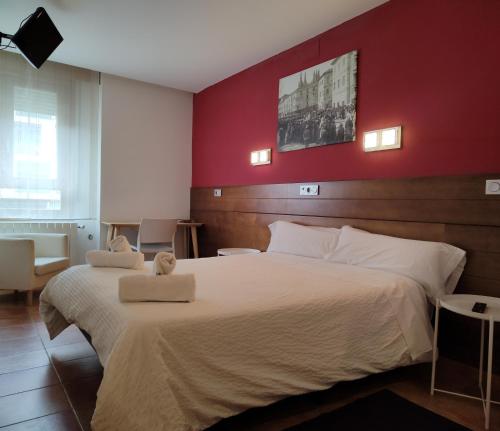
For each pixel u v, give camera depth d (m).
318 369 1.68
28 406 1.70
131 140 4.64
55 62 4.12
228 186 4.36
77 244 4.40
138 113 4.67
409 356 1.95
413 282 2.14
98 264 2.29
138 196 4.71
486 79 2.18
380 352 1.88
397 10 2.66
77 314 1.83
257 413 1.71
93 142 4.46
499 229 2.10
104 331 1.48
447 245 2.27
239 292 1.80
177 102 5.00
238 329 1.50
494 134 2.14
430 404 1.82
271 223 3.73
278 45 3.51
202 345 1.42
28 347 2.36
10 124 3.94
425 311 2.09
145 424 1.24
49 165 4.16
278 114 3.67
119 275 2.08
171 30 3.26
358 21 2.94
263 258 2.87
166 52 3.73
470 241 2.22
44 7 2.91
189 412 1.37
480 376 1.98
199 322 1.43
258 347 1.55
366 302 1.88
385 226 2.70
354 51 2.94
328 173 3.18
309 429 1.59
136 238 4.69
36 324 2.79
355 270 2.38
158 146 4.86
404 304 2.00
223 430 1.57
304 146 3.38
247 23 3.11
